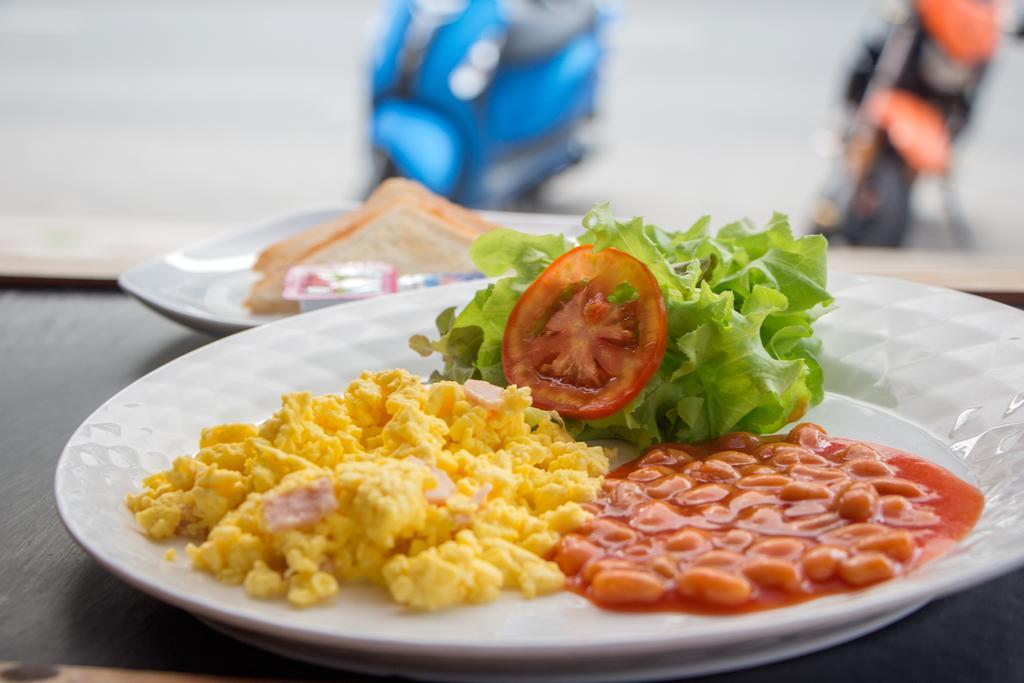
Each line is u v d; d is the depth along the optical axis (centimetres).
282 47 255
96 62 241
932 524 46
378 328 61
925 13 113
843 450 51
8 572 48
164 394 55
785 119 194
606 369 54
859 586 44
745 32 260
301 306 65
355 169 166
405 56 121
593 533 46
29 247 80
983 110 198
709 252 57
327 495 45
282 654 44
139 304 69
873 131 115
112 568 44
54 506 51
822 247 58
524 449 50
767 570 44
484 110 122
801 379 55
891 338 58
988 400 53
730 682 43
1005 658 44
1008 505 47
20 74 230
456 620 44
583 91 134
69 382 61
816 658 44
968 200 144
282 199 151
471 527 46
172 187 156
